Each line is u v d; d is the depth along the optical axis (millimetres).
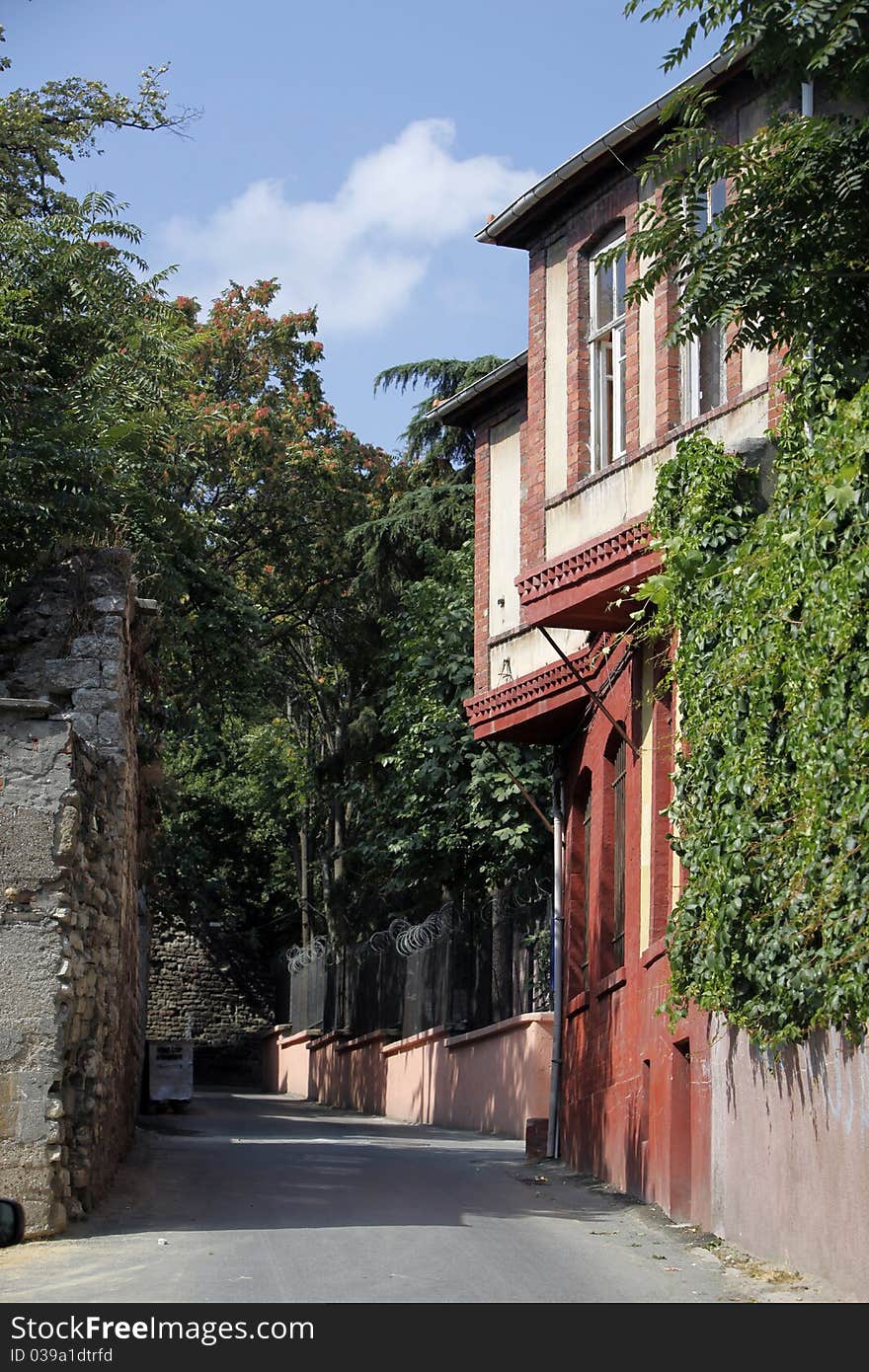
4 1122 10820
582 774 17953
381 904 37250
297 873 44219
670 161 11602
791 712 9680
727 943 10500
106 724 13734
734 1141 11023
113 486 15594
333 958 36938
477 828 26766
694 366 14047
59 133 21000
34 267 16766
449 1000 27922
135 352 17547
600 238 15656
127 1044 16812
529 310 16672
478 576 20000
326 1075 36781
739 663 10438
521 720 18172
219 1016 45906
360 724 34094
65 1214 10977
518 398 19500
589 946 17297
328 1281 9016
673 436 13938
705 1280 9547
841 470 8938
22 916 11141
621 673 15320
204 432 31328
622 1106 14859
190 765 42125
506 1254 10320
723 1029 11328
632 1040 14531
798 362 11078
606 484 14922
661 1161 13078
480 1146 21500
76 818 11391
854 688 8688
